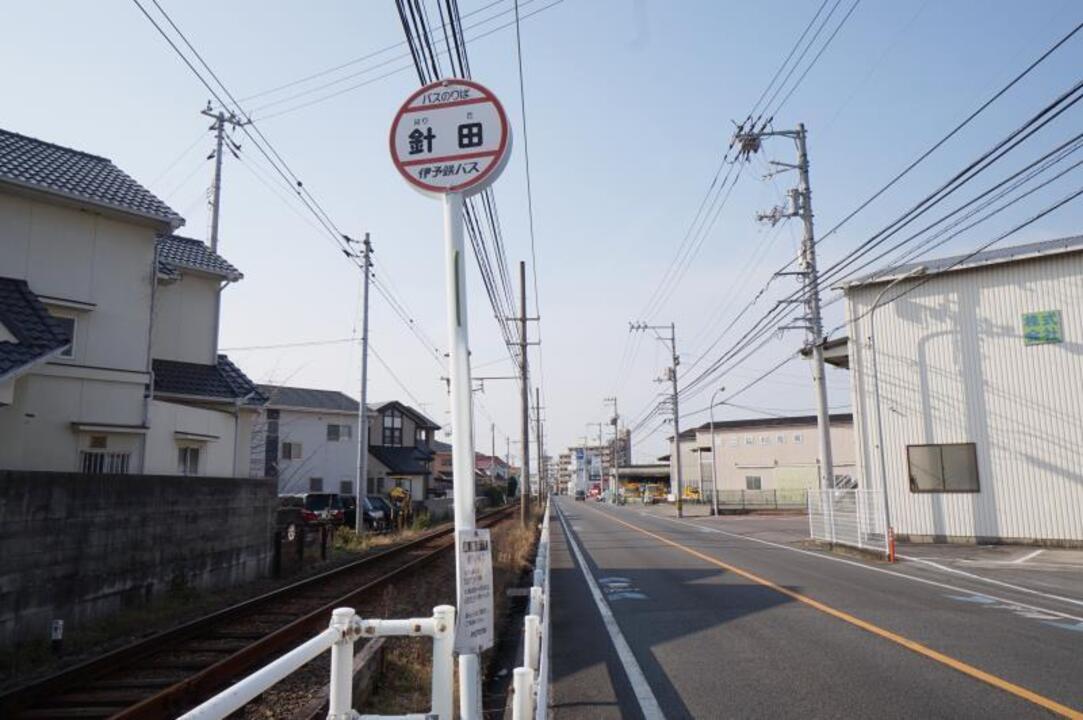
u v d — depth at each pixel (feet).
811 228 80.43
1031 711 18.95
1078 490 69.05
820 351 79.20
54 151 54.34
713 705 19.97
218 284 71.82
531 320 107.24
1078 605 36.50
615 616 34.01
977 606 35.91
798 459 209.97
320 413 140.15
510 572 50.06
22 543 29.22
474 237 40.57
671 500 234.99
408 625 11.18
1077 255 71.26
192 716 6.70
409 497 128.06
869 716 18.76
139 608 36.52
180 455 59.26
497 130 14.61
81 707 21.89
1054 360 71.41
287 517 79.61
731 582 45.09
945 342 77.20
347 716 10.59
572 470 511.81
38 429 46.70
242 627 33.53
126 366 51.65
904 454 78.23
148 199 53.98
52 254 48.60
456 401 13.39
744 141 73.56
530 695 12.03
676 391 163.94
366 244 88.33
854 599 38.04
